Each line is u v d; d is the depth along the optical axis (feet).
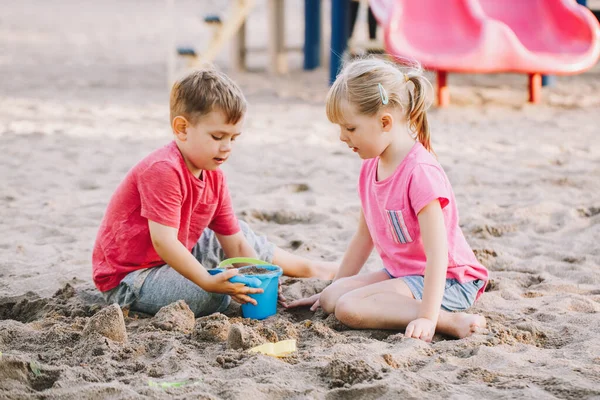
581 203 14.05
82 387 6.77
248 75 32.17
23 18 52.01
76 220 13.33
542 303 9.37
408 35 24.58
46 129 21.47
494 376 7.17
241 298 8.89
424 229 8.41
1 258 11.30
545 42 24.90
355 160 18.20
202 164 8.80
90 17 53.83
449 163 17.37
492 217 13.34
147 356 7.81
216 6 50.85
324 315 9.13
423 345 7.86
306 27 33.50
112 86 28.91
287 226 13.10
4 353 7.77
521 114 23.52
